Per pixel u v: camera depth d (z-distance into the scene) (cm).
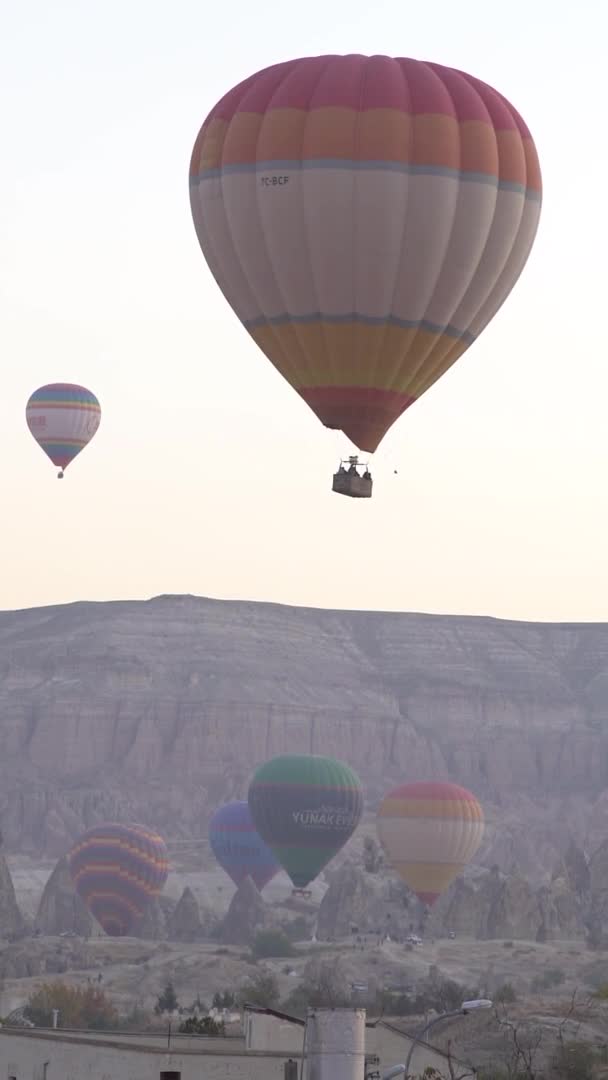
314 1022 17862
